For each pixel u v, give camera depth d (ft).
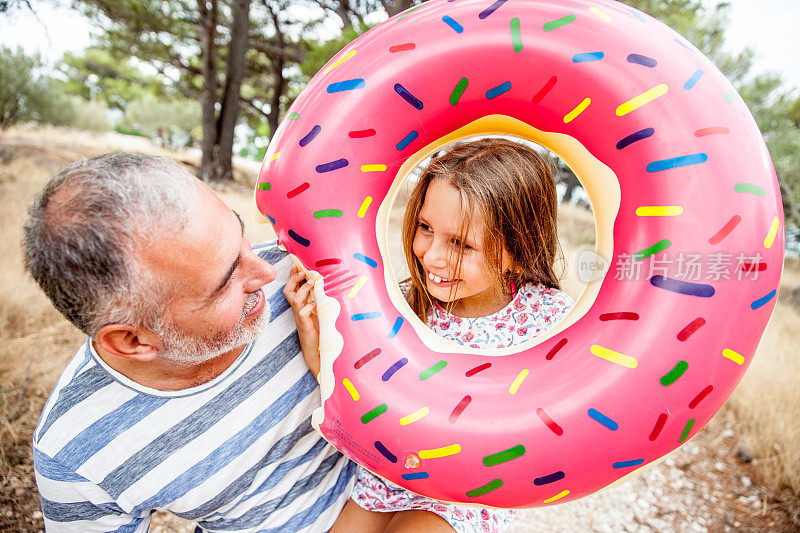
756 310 2.80
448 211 4.00
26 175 19.17
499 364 3.15
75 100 42.86
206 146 33.27
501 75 3.14
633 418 2.77
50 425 3.13
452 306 4.53
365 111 3.24
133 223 2.47
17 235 11.51
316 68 19.95
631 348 2.83
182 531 6.12
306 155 3.26
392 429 2.99
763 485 7.47
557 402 2.86
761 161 2.87
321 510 3.96
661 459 2.91
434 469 2.93
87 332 2.79
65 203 2.47
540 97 3.16
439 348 3.29
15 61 26.68
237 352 3.47
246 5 32.19
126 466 3.29
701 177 2.80
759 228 2.77
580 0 3.11
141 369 3.18
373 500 3.93
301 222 3.30
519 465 2.83
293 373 3.67
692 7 20.22
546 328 4.33
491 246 4.06
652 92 2.90
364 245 3.35
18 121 28.35
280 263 3.88
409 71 3.19
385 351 3.15
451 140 3.58
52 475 3.17
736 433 8.61
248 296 3.18
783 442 7.88
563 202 24.40
